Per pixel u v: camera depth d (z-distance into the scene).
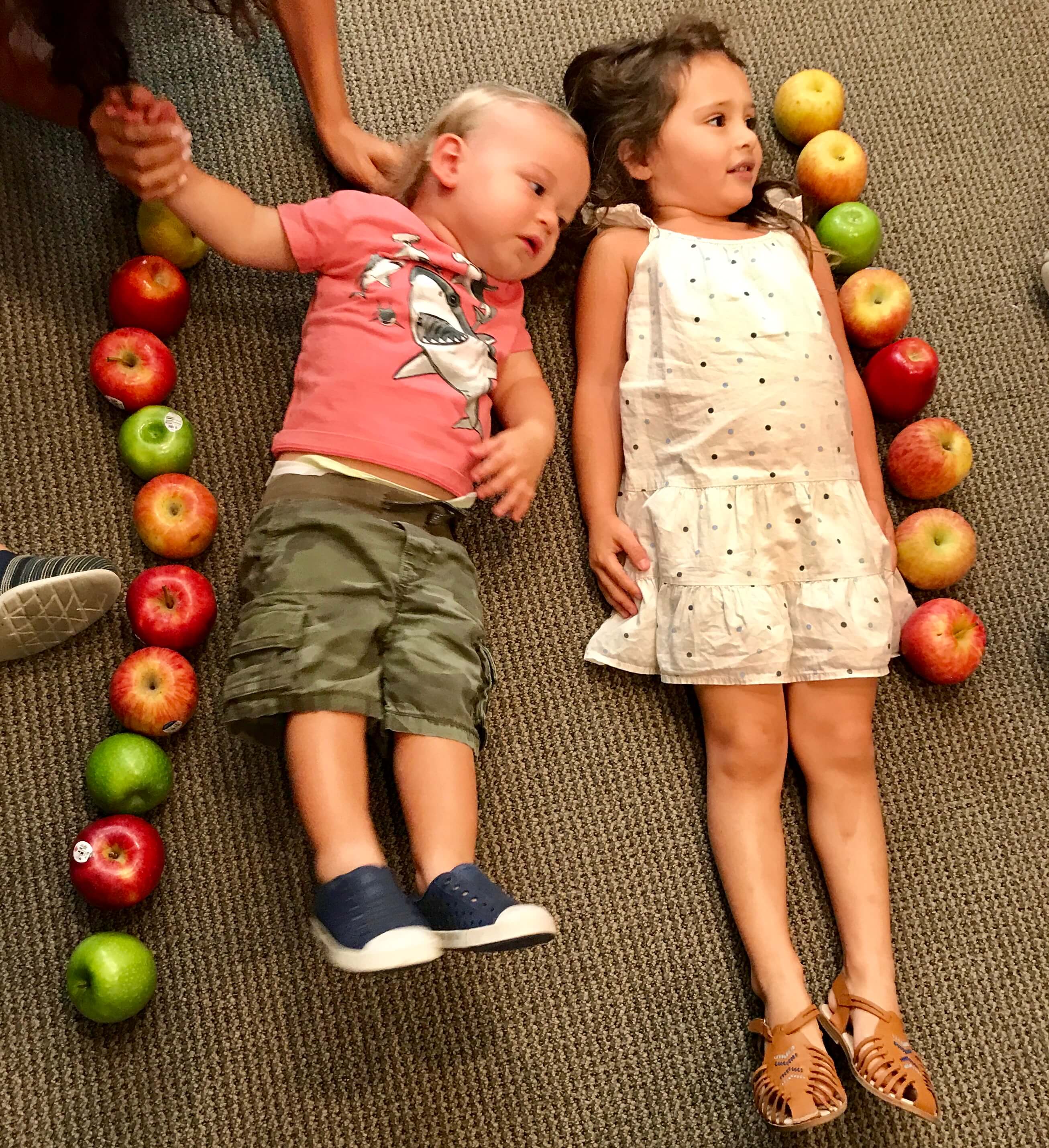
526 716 1.28
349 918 0.96
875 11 1.54
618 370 1.31
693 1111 1.18
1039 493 1.40
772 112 1.49
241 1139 1.13
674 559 1.23
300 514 1.11
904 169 1.49
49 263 1.30
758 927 1.18
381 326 1.16
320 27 1.24
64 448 1.26
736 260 1.28
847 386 1.34
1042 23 1.56
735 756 1.21
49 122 1.33
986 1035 1.22
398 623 1.11
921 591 1.36
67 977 1.11
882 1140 1.18
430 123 1.32
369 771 1.23
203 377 1.31
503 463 1.18
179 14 1.39
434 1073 1.17
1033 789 1.31
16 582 1.11
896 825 1.29
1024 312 1.46
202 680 1.23
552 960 1.21
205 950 1.17
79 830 1.18
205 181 1.15
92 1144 1.11
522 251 1.20
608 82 1.33
